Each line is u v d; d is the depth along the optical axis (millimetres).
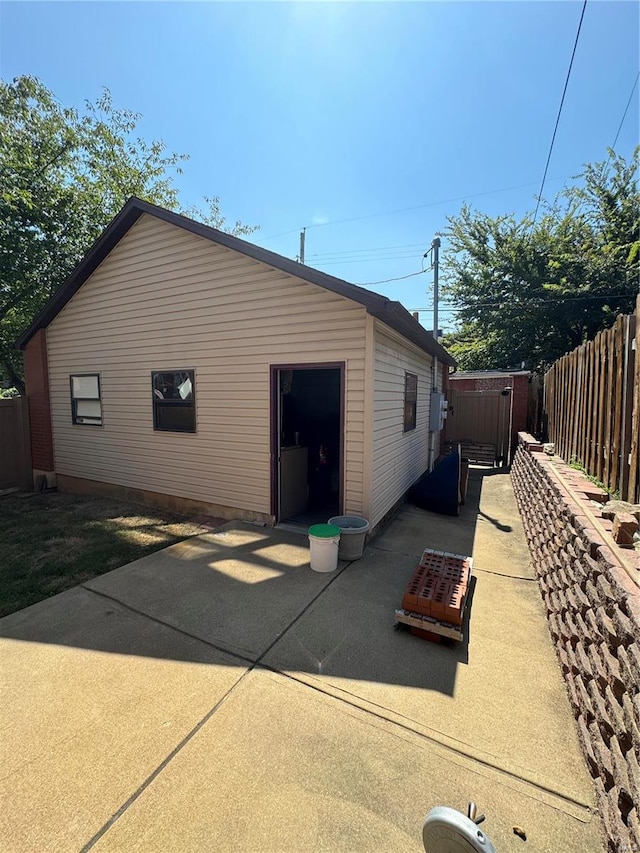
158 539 5332
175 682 2576
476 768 1975
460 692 2504
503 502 7406
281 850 1601
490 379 13406
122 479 7410
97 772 1938
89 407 7773
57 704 2389
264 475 5680
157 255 6375
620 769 1527
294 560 4531
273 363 5398
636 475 2746
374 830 1678
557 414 6652
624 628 1647
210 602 3607
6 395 21000
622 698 1623
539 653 2920
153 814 1738
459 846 1258
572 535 2705
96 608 3508
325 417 7242
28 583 4043
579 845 1628
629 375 3102
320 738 2146
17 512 6738
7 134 10008
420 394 8258
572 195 15867
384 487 5625
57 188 10781
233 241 5211
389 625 3250
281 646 2967
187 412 6355
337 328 4914
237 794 1829
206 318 5945
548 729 2223
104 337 7309
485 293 16203
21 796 1820
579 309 14258
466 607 3562
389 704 2396
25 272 10078
